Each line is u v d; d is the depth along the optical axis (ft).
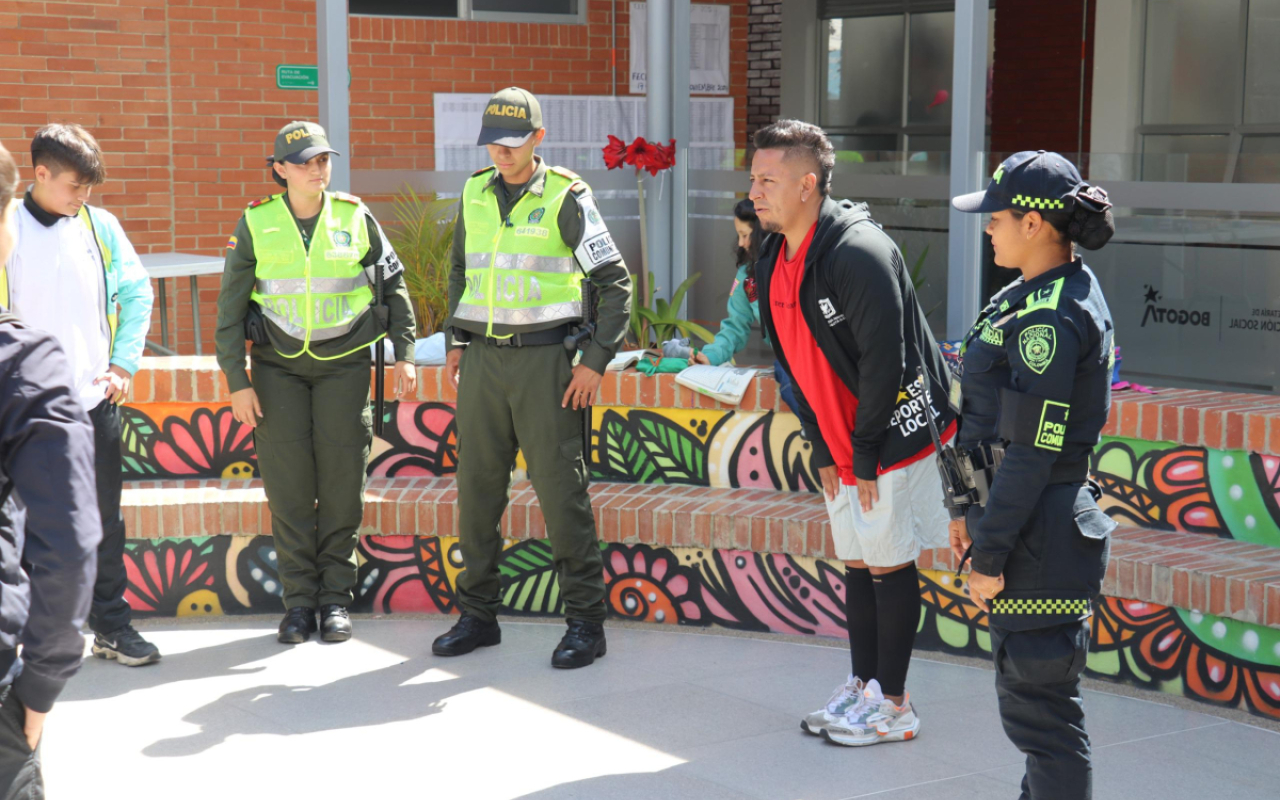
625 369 17.48
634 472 17.42
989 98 31.32
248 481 17.43
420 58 29.17
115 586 14.39
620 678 14.01
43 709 6.37
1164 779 11.13
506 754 11.79
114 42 28.22
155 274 23.41
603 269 13.88
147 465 17.49
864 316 10.91
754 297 16.98
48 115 27.86
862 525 11.63
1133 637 13.55
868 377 11.03
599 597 14.60
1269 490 13.85
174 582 16.38
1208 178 18.07
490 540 14.92
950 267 18.34
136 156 28.68
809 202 11.20
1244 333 18.01
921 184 19.92
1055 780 8.92
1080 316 8.54
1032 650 8.82
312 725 12.53
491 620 15.17
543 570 16.39
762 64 34.81
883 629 11.96
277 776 11.25
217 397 17.30
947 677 13.97
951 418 11.74
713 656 14.80
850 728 11.98
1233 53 28.73
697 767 11.48
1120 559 13.44
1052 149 30.89
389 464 17.80
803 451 16.47
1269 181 17.57
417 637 15.53
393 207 21.93
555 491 14.20
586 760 11.65
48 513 6.20
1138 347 19.06
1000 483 8.61
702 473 17.08
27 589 6.48
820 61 36.47
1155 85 29.81
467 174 22.34
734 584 15.75
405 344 15.55
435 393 17.58
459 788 10.99
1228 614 12.66
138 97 28.58
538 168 14.06
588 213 13.80
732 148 22.74
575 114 30.53
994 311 9.02
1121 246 18.99
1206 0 28.89
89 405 13.53
